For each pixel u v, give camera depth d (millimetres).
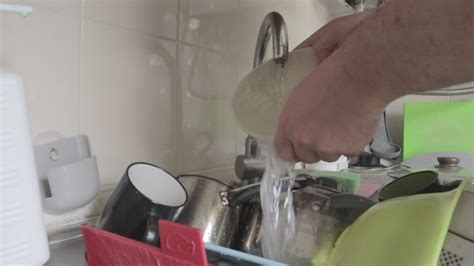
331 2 1298
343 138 405
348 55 371
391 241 392
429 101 1392
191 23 729
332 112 393
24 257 361
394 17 339
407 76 351
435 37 325
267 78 552
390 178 805
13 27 455
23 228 361
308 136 406
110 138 581
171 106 694
